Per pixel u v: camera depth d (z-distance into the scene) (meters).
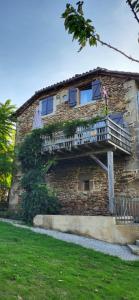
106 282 5.31
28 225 12.05
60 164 15.38
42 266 5.63
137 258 7.70
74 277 5.25
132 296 4.75
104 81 15.52
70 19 2.83
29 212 12.80
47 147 13.68
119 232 9.56
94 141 11.71
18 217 14.47
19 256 6.14
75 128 12.73
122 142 12.64
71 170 15.19
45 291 4.41
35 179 13.69
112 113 14.55
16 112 19.17
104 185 13.67
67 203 14.72
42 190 13.23
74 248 8.01
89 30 2.82
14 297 4.02
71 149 12.59
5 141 17.22
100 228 9.93
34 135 14.45
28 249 7.07
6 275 4.74
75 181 14.82
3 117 17.47
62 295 4.38
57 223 11.13
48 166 13.81
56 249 7.65
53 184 15.58
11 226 11.23
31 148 14.42
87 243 9.13
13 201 17.00
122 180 13.21
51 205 13.08
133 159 13.20
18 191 16.95
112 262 6.97
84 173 14.62
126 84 14.64
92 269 6.10
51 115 17.17
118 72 14.80
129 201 12.24
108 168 11.77
